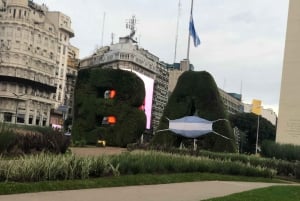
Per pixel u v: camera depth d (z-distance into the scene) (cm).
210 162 2645
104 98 4450
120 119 4341
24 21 12038
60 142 2552
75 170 1647
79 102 4503
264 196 1584
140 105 4453
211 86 3984
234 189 1870
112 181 1706
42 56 12719
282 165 3167
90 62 14650
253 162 3222
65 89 14112
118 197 1381
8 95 11450
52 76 13250
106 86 4444
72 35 14575
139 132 4347
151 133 6094
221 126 3850
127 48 13500
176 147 3822
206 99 3953
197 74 4056
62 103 13862
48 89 12531
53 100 12912
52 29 13212
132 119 4334
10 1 12119
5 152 2153
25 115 11775
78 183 1552
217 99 3947
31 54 12269
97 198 1322
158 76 14662
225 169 2633
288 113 4338
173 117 4028
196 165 2500
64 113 11694
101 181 1661
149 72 14075
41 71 12706
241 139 10562
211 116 3888
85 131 4416
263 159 3312
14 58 11944
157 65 14650
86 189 1507
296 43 4416
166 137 3975
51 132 2738
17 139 2320
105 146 4250
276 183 2519
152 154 2544
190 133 3866
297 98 4319
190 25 4850
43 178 1521
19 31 12019
